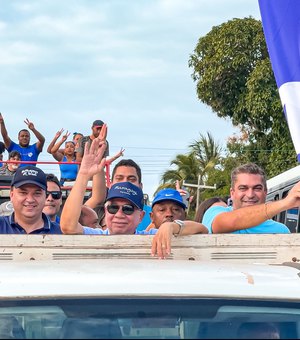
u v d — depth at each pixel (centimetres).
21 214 588
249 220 487
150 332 323
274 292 339
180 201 631
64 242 431
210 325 325
